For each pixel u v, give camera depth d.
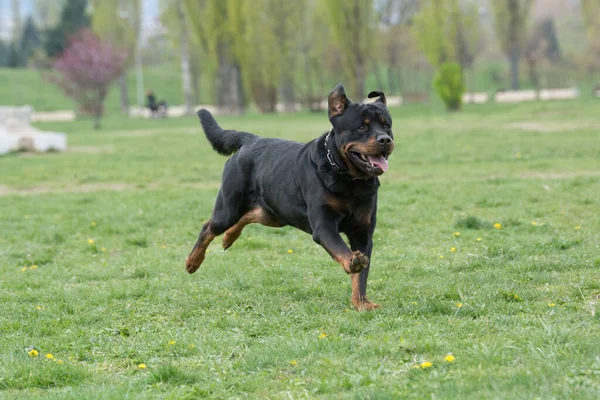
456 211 11.34
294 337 5.36
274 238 9.85
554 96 54.00
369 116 5.85
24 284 7.84
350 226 6.24
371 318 5.85
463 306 5.93
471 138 23.20
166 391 4.51
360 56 48.31
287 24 51.34
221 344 5.40
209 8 49.41
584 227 9.52
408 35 60.78
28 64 84.81
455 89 41.25
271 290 7.10
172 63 88.06
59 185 16.56
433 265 7.79
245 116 47.53
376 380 4.30
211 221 7.24
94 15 56.69
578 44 86.88
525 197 12.19
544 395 3.82
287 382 4.47
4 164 20.38
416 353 4.81
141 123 42.00
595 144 19.81
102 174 17.86
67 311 6.72
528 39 67.00
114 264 8.81
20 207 13.24
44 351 5.51
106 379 4.86
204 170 18.19
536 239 8.77
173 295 7.12
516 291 6.38
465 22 50.91
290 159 6.52
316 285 7.20
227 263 8.37
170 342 5.45
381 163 5.75
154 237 10.40
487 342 4.81
